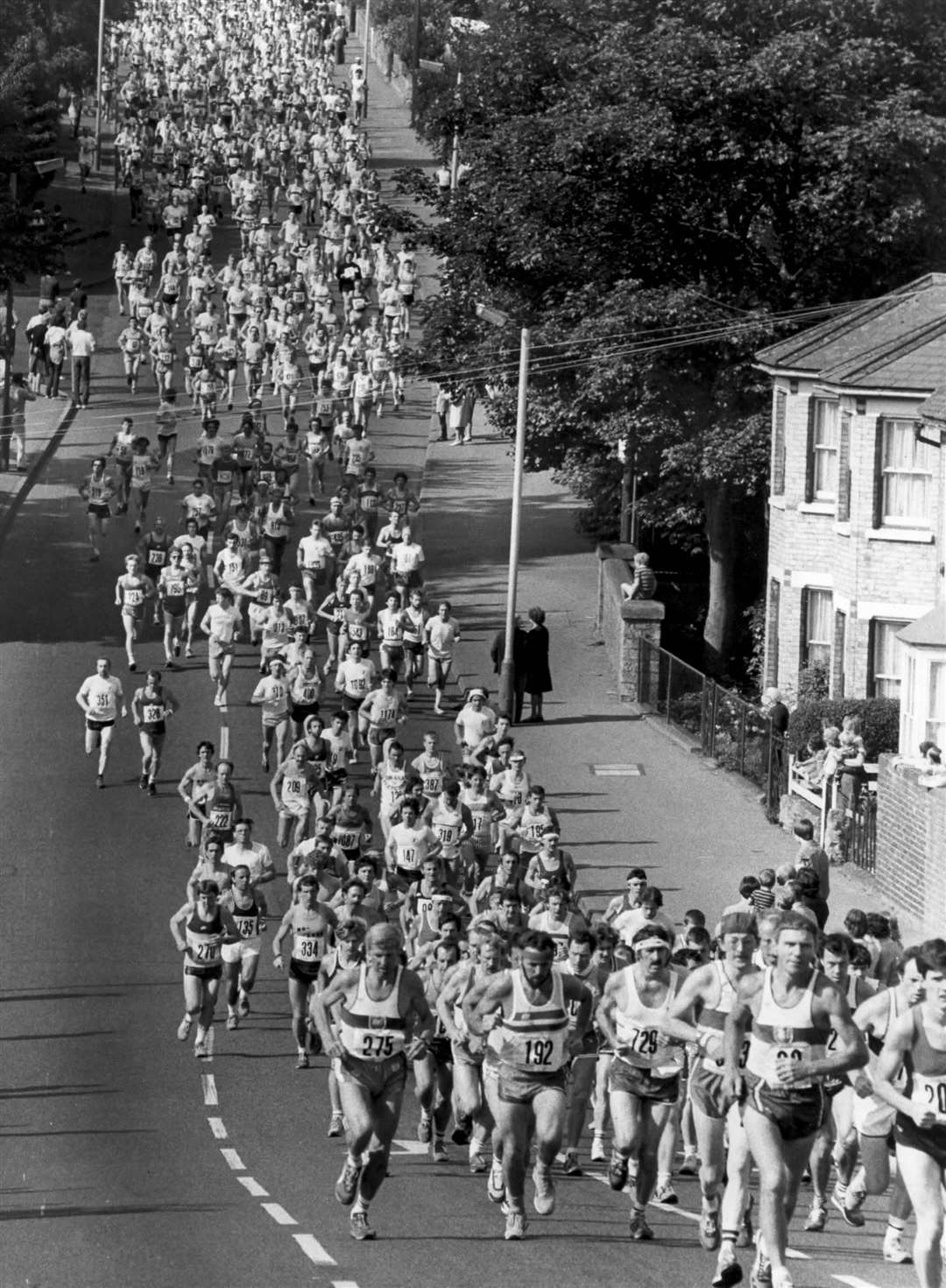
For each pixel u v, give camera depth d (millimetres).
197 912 40531
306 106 159750
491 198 81000
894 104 75500
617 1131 26734
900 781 52125
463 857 48062
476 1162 32062
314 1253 26641
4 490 88750
